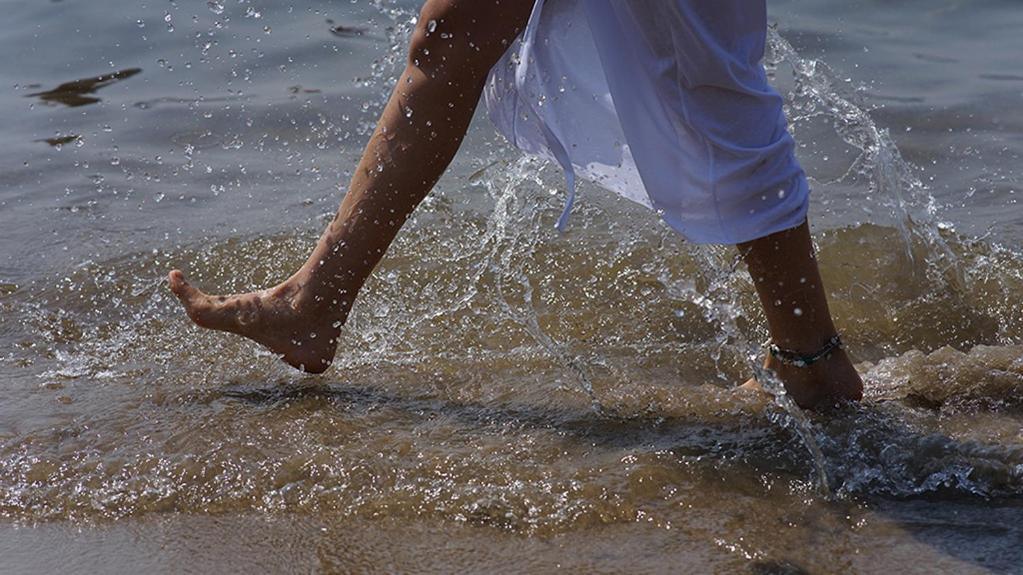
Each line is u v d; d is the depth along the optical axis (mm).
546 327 3396
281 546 2373
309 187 4363
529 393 3012
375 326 3387
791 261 2791
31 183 4398
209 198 4281
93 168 4523
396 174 2824
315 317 2967
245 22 6020
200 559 2336
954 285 3592
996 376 3020
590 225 3969
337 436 2771
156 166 4547
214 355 3238
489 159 4520
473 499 2502
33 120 4965
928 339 3352
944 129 4746
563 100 2805
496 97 2916
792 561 2301
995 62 5473
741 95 2672
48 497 2535
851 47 5625
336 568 2301
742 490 2547
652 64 2639
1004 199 4156
